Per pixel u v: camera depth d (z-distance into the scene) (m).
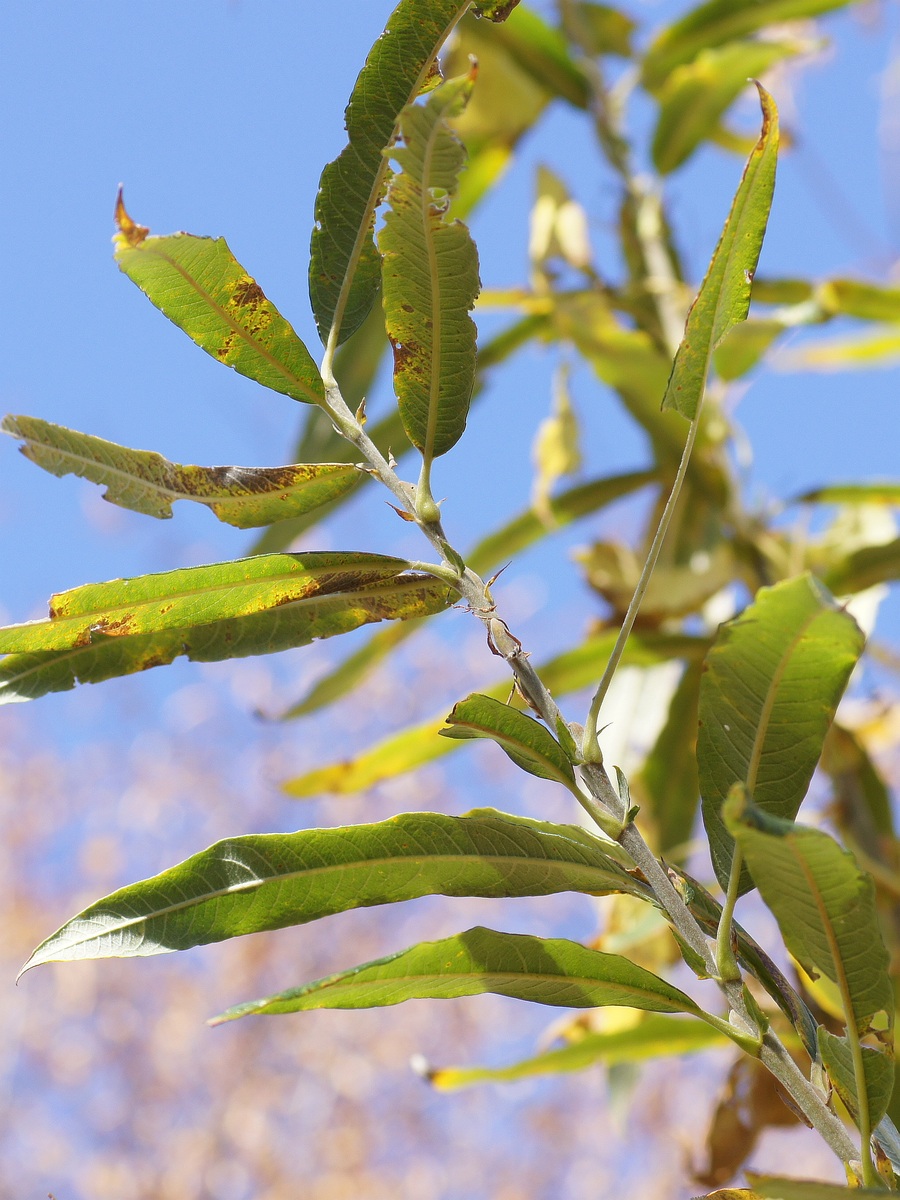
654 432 0.89
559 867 0.46
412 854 0.45
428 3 0.47
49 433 0.47
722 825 0.44
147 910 0.45
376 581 0.47
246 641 0.48
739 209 0.44
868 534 0.89
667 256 0.98
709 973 0.44
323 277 0.48
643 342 0.88
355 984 0.44
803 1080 0.43
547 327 0.96
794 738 0.43
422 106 0.43
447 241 0.45
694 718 0.83
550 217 0.94
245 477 0.47
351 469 0.47
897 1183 0.43
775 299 0.97
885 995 0.42
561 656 0.83
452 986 0.45
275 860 0.45
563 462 0.91
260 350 0.47
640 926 0.70
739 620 0.42
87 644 0.47
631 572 0.87
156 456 0.47
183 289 0.46
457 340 0.46
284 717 0.89
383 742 0.82
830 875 0.41
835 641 0.42
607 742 0.89
